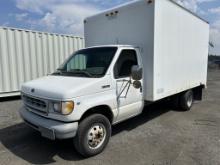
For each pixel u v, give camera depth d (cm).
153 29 457
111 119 412
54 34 972
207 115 642
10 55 838
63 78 404
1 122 562
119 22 522
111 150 393
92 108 368
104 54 435
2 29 805
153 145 414
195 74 701
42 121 348
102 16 562
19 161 357
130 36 501
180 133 480
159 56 485
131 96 444
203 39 739
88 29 608
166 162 346
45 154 383
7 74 837
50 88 349
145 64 479
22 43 870
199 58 721
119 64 422
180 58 589
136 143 424
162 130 501
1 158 368
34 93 367
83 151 354
